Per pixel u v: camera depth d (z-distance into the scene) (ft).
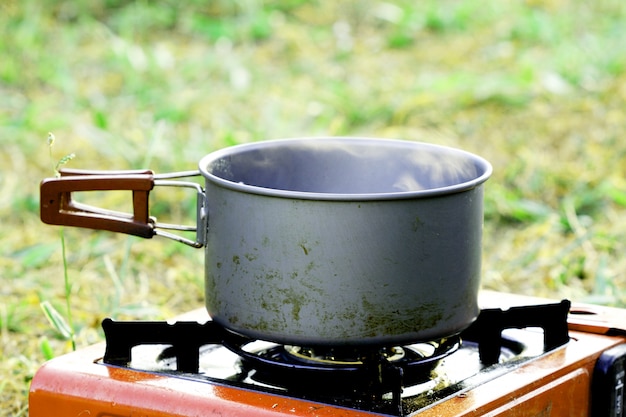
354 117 22.06
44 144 20.49
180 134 20.86
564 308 7.52
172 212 17.25
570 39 27.55
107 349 7.04
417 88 23.45
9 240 16.06
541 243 15.21
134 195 6.77
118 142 19.34
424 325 6.25
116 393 6.57
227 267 6.41
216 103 23.04
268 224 6.13
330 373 6.52
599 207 17.33
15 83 24.44
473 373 7.15
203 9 31.07
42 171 19.29
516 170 18.78
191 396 6.39
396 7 30.86
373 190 7.73
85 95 23.73
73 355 7.16
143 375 6.77
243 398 6.35
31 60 25.80
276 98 23.35
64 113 22.26
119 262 15.14
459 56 27.12
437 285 6.25
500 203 17.15
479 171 7.03
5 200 17.76
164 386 6.55
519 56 26.50
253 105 22.95
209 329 7.12
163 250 15.62
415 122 21.90
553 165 19.26
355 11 31.24
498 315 7.33
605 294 12.79
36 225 16.88
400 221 6.05
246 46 27.91
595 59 25.41
